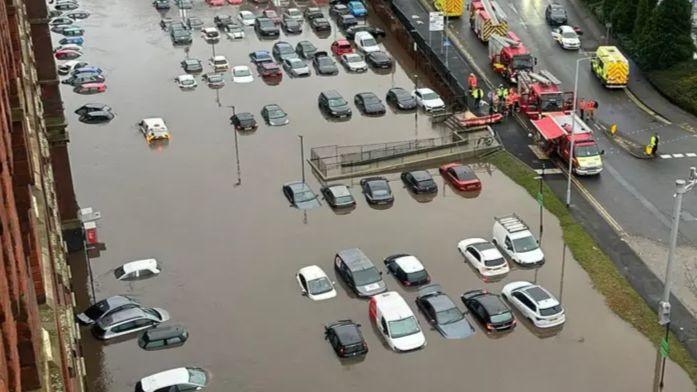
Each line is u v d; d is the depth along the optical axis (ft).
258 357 177.06
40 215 100.37
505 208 234.99
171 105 308.40
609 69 298.56
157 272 207.51
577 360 175.01
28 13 205.26
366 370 172.76
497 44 316.81
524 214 230.68
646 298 192.65
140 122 291.38
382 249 216.95
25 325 61.82
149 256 214.90
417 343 177.78
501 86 305.53
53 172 209.56
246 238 223.10
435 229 226.38
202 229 227.81
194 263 211.82
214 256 214.90
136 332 184.85
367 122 291.99
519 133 275.39
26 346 62.08
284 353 178.09
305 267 203.82
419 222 230.07
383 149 262.88
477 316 186.70
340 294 198.08
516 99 288.51
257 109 303.48
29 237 79.97
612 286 197.36
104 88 321.32
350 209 237.04
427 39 352.90
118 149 276.41
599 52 308.60
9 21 127.85
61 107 210.79
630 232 218.79
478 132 276.41
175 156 270.46
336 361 175.42
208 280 204.54
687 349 177.17
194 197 244.83
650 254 208.95
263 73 329.11
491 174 254.27
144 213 236.22
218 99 312.71
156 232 226.38
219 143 278.67
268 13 392.06
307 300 195.83
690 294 193.47
